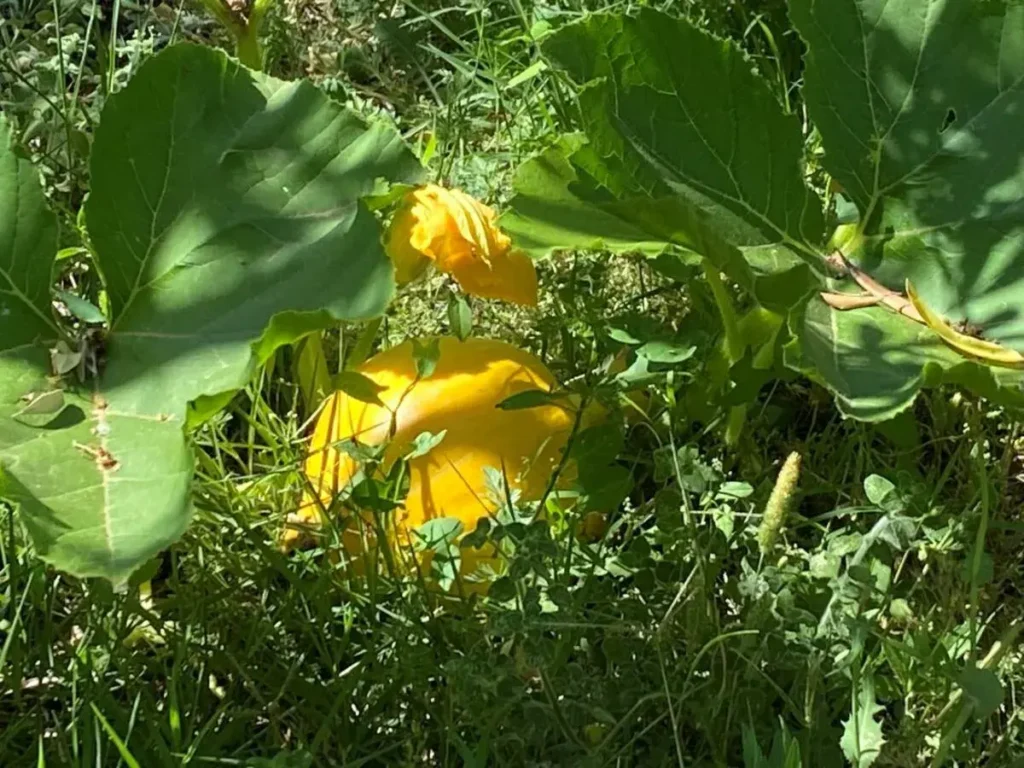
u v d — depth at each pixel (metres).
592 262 1.41
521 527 0.99
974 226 1.18
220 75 1.14
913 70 1.20
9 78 1.61
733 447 1.23
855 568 0.97
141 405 1.03
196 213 1.10
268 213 1.11
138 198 1.11
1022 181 1.17
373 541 1.12
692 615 1.00
